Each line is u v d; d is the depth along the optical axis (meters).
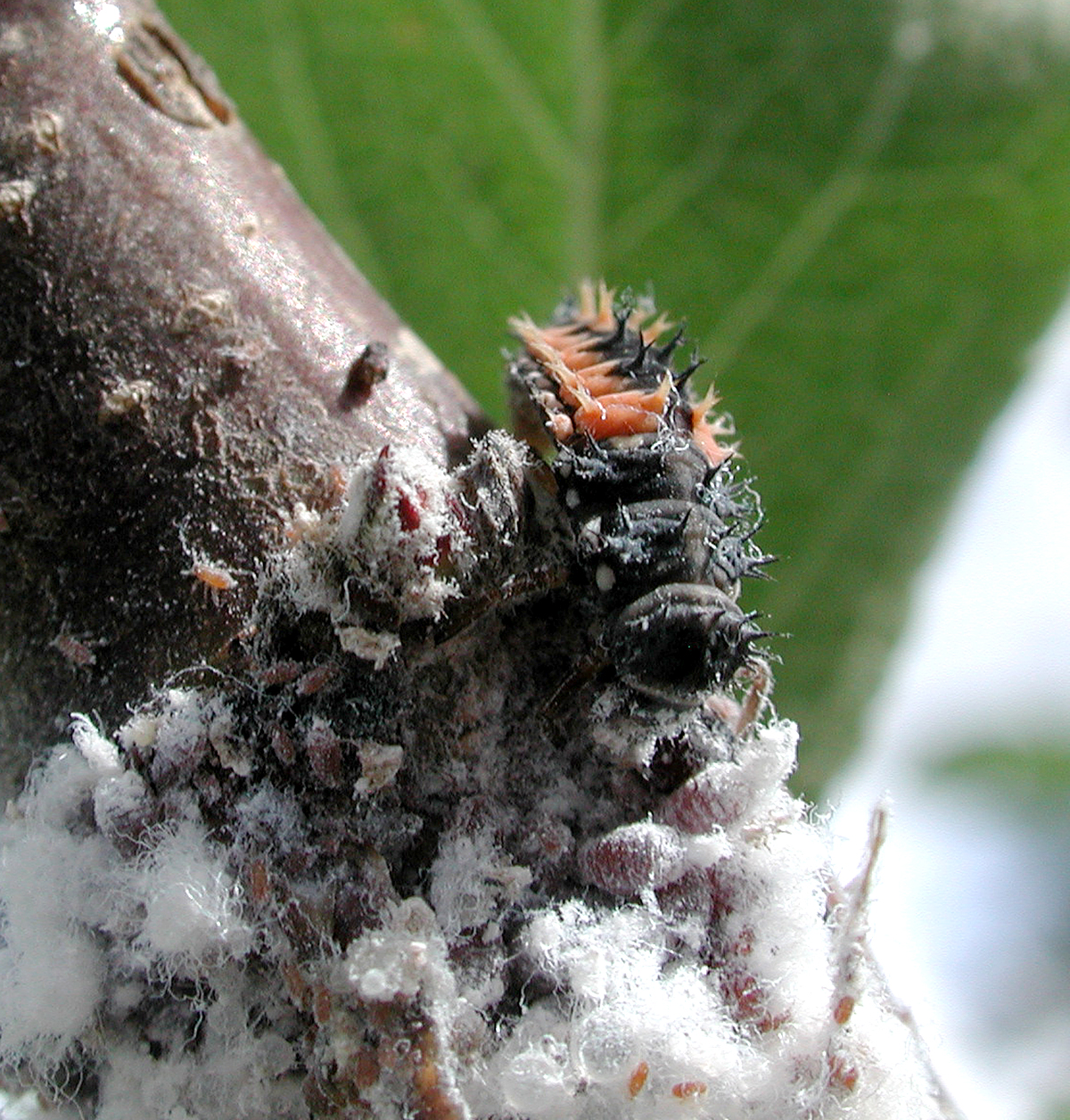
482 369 0.08
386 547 0.06
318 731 0.06
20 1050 0.06
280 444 0.06
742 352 0.08
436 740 0.06
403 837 0.06
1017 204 0.08
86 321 0.06
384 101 0.08
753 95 0.08
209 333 0.06
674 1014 0.06
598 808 0.06
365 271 0.08
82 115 0.06
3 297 0.06
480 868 0.06
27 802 0.06
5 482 0.06
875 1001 0.06
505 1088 0.06
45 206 0.06
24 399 0.06
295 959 0.06
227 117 0.06
